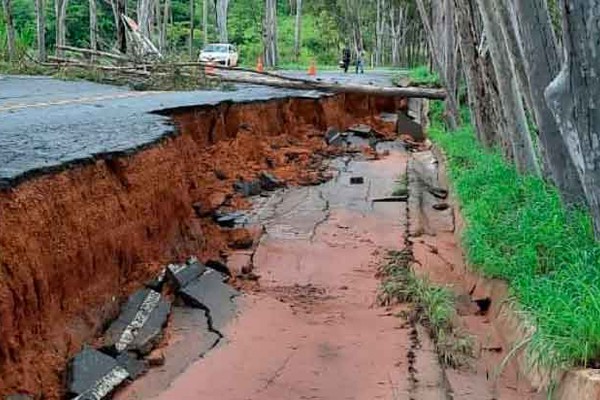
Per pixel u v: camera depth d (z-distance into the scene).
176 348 6.51
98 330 6.24
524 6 7.32
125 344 6.21
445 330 6.80
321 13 59.75
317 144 16.92
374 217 11.34
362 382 5.93
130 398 5.60
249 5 57.69
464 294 7.77
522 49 7.64
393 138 19.64
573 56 4.94
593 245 6.56
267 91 17.62
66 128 8.76
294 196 12.43
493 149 13.90
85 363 5.63
